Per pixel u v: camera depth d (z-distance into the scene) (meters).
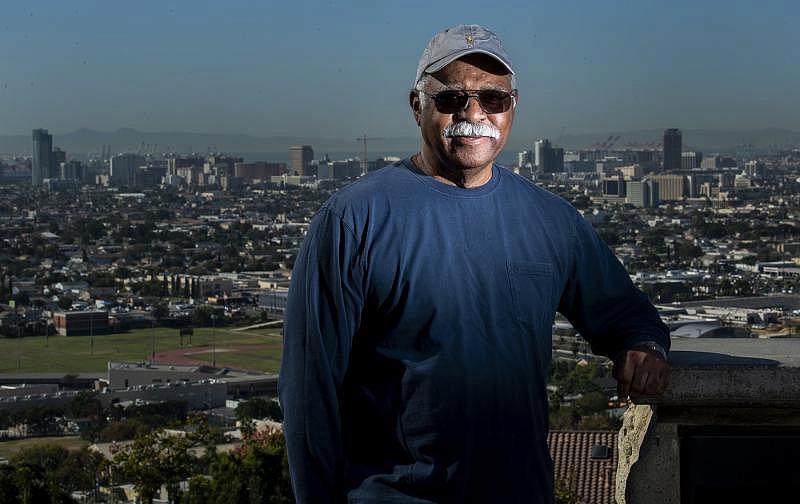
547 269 5.97
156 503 47.81
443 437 5.68
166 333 168.12
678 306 154.88
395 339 5.80
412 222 5.85
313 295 5.86
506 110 6.09
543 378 5.97
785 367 5.85
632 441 6.26
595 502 28.59
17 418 104.00
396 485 5.75
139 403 108.31
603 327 6.26
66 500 37.03
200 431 41.59
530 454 5.79
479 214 5.94
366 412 5.88
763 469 6.02
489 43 6.04
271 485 34.28
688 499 6.09
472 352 5.73
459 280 5.79
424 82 6.10
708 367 5.91
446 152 5.98
